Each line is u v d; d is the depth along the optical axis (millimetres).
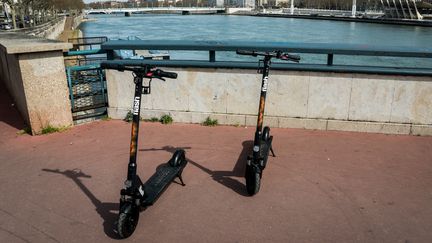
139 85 3002
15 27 38969
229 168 4277
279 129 5441
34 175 4145
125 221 2947
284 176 4066
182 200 3619
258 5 183875
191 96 5633
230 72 5406
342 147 4809
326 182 3936
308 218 3318
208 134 5285
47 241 3049
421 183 3912
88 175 4141
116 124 5730
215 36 58188
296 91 5316
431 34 67750
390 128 5219
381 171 4172
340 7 150750
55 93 5344
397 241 3010
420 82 5027
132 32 65812
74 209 3492
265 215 3369
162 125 5656
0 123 5852
